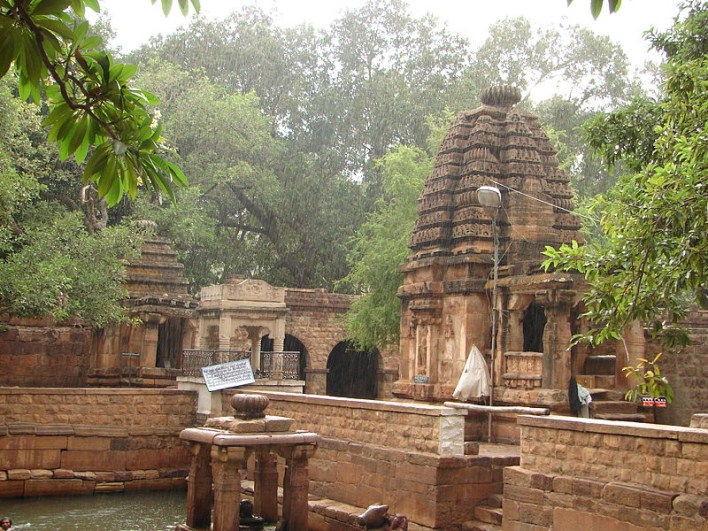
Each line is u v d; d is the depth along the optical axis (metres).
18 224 31.12
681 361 22.80
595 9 4.73
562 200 22.42
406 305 23.17
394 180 30.66
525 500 12.70
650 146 17.09
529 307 22.50
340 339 37.16
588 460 12.02
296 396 18.95
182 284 30.66
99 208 35.44
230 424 14.20
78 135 5.26
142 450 22.19
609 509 11.46
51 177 33.84
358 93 48.88
